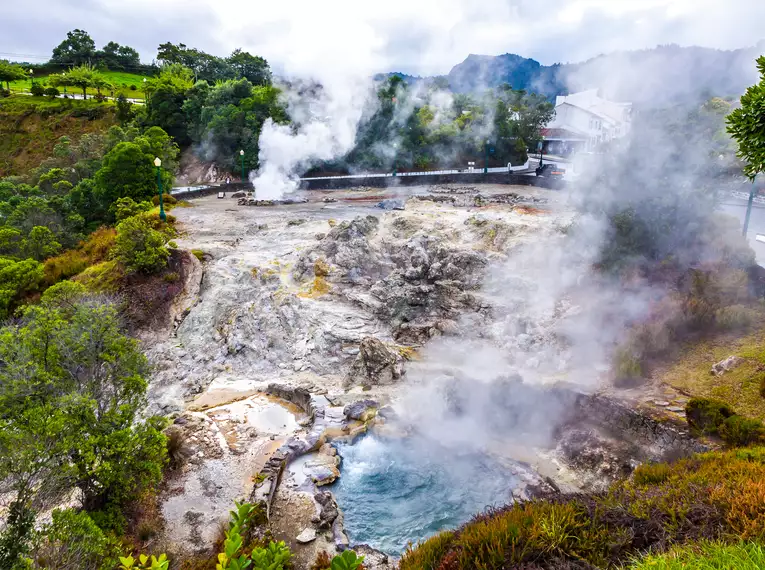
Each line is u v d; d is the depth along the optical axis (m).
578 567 11.34
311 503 19.81
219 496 20.25
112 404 18.92
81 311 20.56
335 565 7.76
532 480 20.70
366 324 32.78
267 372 30.44
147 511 19.16
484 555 12.31
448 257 34.66
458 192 60.12
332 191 65.19
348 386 28.23
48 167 67.88
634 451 20.83
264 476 21.02
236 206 54.94
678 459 17.36
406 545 18.09
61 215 51.03
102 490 17.39
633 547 11.90
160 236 36.88
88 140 67.81
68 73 102.44
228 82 84.88
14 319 34.25
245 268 36.66
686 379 23.55
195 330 33.47
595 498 14.50
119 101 90.12
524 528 12.73
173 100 83.19
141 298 34.72
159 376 29.70
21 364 18.36
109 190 52.78
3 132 90.62
